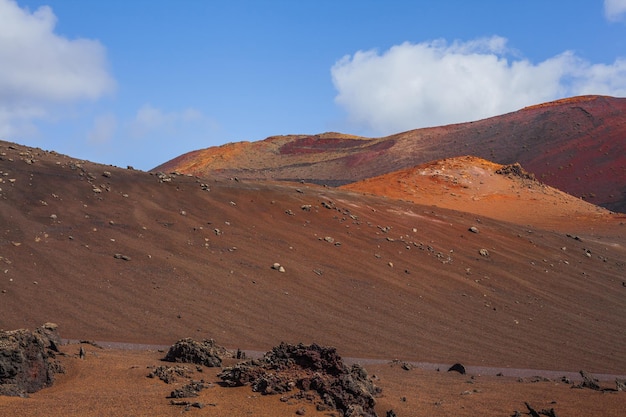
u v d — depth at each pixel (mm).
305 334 29812
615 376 28266
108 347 23547
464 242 50188
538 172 146750
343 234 45156
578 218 80438
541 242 54812
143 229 38156
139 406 13891
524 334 35156
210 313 30406
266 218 44688
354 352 28078
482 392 19219
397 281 39656
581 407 16953
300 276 37125
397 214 53156
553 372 27922
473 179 96188
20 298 28094
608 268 52281
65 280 30734
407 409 15883
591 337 36281
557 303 42000
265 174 178875
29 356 15078
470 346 31750
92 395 14664
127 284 31703
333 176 172125
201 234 39500
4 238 32938
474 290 41094
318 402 14508
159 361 19875
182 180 48125
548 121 174750
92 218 37781
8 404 13109
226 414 13586
